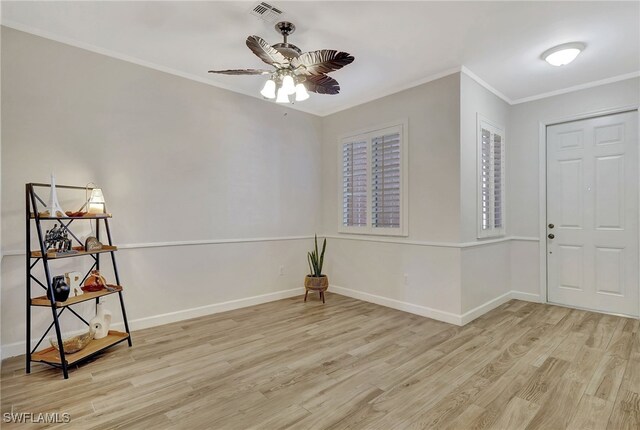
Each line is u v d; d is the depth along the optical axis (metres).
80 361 2.52
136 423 1.80
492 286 3.92
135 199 3.21
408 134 3.80
